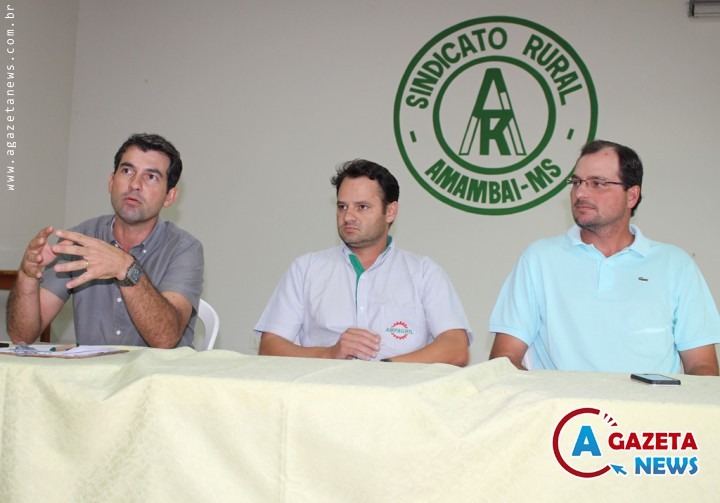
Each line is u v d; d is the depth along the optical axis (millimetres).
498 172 3777
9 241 3502
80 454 1044
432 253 3811
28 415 1080
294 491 981
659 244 1905
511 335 1912
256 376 1058
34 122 3689
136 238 2006
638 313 1805
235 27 4016
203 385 1021
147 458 1019
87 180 4043
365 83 3902
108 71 4078
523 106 3777
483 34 3814
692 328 1805
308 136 3936
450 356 1886
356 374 1123
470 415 989
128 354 1312
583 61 3740
